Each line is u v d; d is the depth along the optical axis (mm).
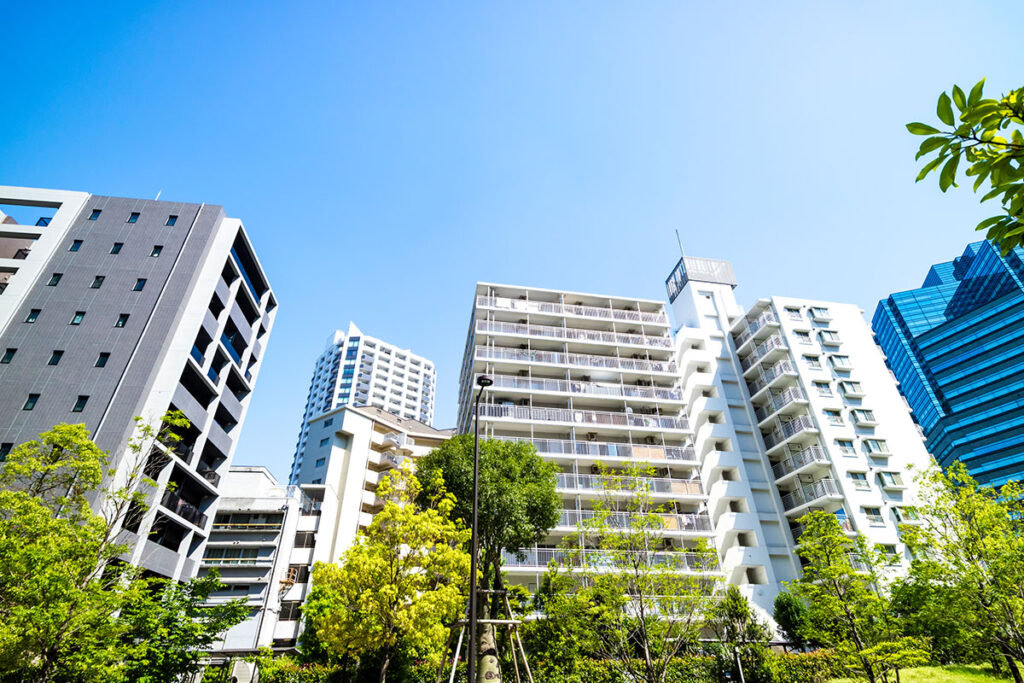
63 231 34219
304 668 27547
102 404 28062
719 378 49188
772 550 40562
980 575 17047
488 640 22359
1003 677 21922
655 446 41312
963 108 3605
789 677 24438
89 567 16719
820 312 51094
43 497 18656
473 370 43000
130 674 18938
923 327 117625
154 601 22359
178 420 22953
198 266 34500
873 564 23828
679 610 19984
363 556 21125
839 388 46375
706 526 37375
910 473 42875
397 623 19828
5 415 27203
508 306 46438
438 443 62562
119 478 26109
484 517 23938
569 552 23469
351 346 140875
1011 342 99312
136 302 32094
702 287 56281
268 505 46344
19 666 14445
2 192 35250
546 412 40969
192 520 32344
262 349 44344
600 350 47062
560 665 22781
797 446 45406
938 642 24062
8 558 14484
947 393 105188
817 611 23484
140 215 36125
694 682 23594
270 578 42312
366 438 57156
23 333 29984
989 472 94188
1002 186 3646
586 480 37438
